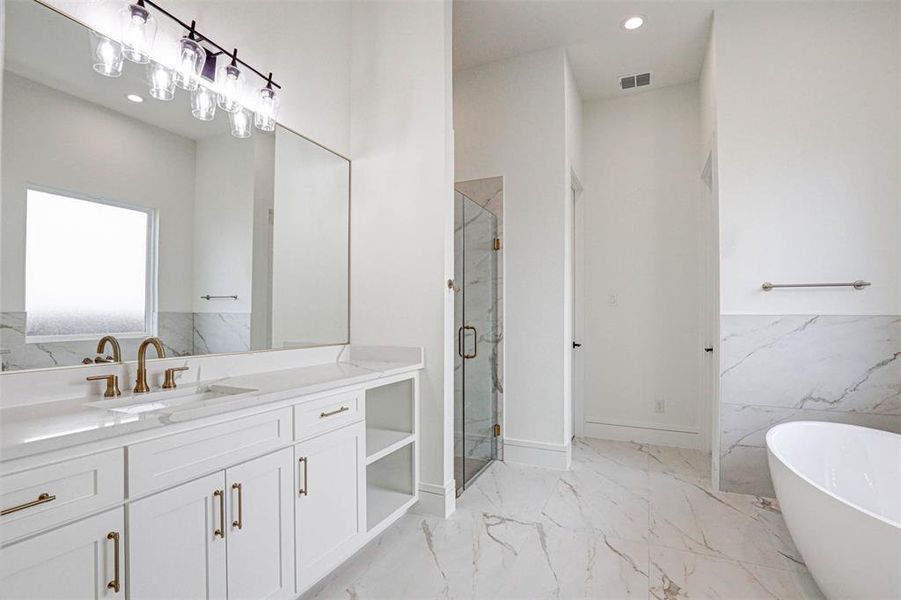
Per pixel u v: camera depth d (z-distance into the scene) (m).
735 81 2.72
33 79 1.34
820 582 1.69
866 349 2.48
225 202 1.94
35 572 0.96
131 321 1.58
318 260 2.41
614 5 2.74
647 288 3.75
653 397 3.72
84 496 1.04
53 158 1.38
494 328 3.33
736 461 2.69
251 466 1.46
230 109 1.90
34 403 1.33
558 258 3.17
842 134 2.53
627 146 3.83
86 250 1.46
